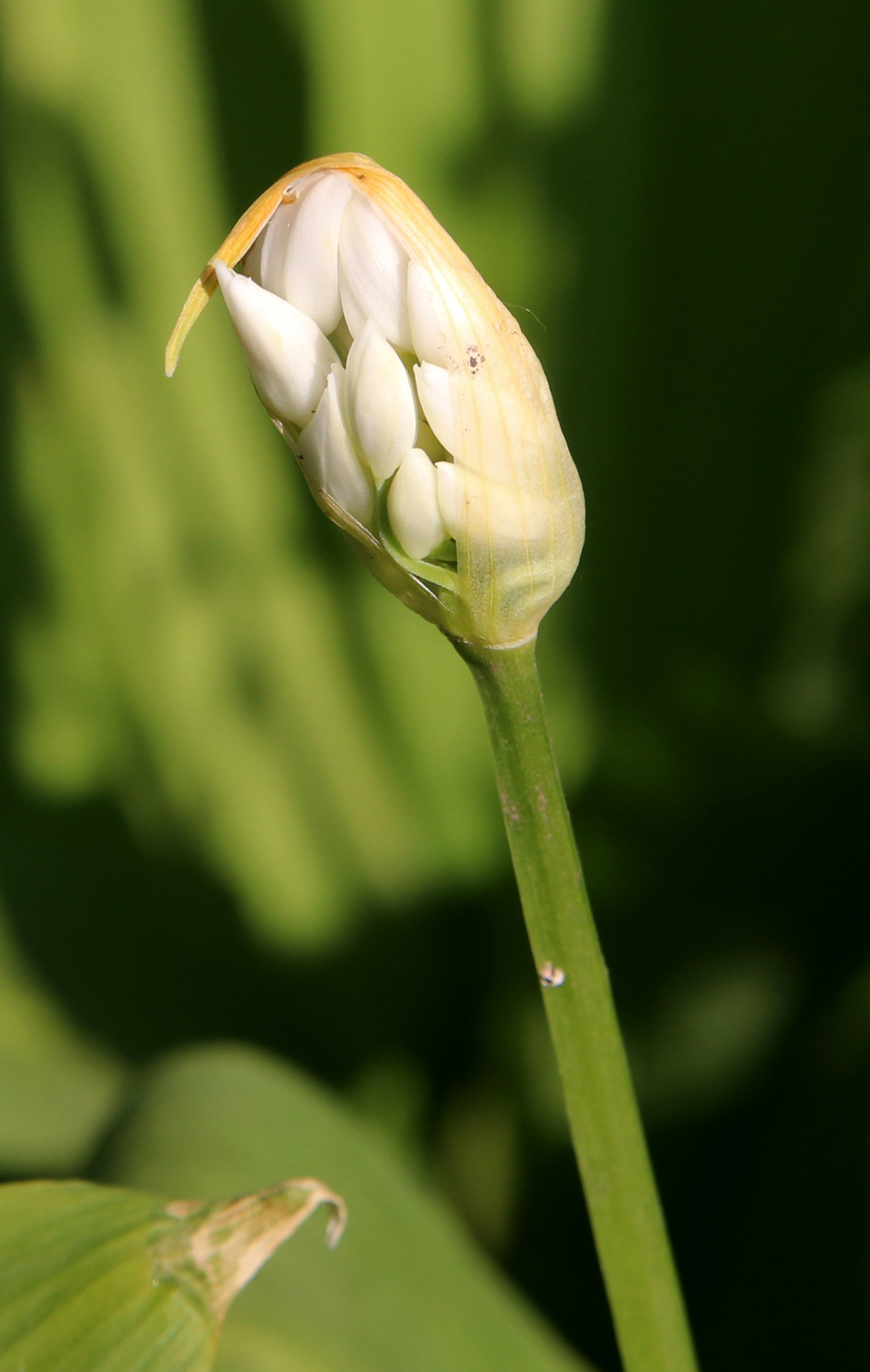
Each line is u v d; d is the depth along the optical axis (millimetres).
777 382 480
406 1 450
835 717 480
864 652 480
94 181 495
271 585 532
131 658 536
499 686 248
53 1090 420
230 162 495
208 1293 258
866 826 479
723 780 491
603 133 466
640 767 500
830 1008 468
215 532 530
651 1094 487
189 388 516
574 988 253
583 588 515
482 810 549
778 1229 425
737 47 442
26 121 487
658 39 451
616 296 484
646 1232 257
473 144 471
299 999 549
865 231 449
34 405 518
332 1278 292
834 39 429
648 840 505
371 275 240
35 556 532
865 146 440
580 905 251
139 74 482
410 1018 555
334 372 241
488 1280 317
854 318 459
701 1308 429
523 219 479
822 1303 401
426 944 559
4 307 510
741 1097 475
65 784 551
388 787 548
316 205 240
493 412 241
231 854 549
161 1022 518
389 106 467
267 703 541
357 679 538
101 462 520
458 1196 512
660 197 472
